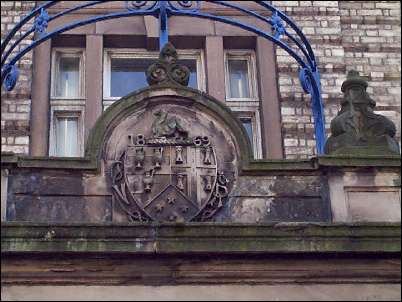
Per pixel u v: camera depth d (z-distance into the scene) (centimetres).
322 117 1686
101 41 2019
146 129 1491
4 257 1370
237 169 1479
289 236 1393
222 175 1473
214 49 2031
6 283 1376
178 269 1395
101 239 1370
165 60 1535
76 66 2044
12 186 1441
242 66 2070
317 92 1702
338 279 1412
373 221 1438
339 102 2009
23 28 2034
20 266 1378
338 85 2028
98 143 1469
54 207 1434
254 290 1398
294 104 1986
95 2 1719
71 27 1667
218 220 1445
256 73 2045
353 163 1482
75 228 1368
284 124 1962
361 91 1560
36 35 1998
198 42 2052
